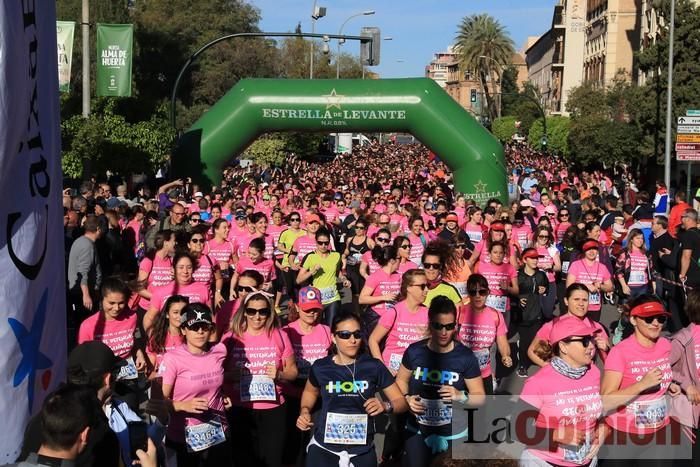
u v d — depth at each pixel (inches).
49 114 195.9
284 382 273.0
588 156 1658.5
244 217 546.9
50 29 198.4
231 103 930.7
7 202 173.3
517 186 1118.4
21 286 176.4
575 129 1674.5
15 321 174.1
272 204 746.8
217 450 244.8
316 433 232.4
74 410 140.8
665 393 242.2
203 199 715.4
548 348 234.7
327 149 2716.5
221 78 2438.5
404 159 2477.9
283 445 271.4
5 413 170.7
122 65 771.4
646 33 1984.5
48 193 191.0
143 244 561.6
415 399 239.3
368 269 476.4
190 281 336.5
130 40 769.6
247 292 305.0
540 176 1364.4
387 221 582.2
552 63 3528.5
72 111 1007.6
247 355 264.4
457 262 385.4
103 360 185.8
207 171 932.0
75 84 1540.4
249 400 265.3
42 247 186.1
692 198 1039.6
